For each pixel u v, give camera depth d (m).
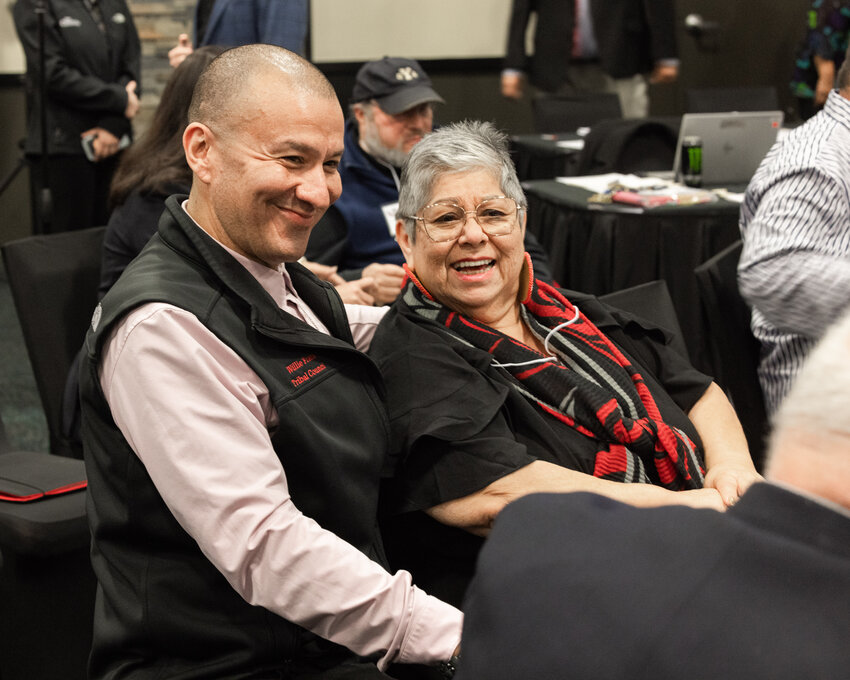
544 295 1.85
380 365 1.66
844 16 5.82
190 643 1.31
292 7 3.69
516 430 1.66
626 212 3.59
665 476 1.68
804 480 0.76
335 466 1.37
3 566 1.71
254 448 1.27
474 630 0.81
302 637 1.38
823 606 0.70
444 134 1.73
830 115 2.34
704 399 1.88
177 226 1.36
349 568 1.26
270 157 1.30
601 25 6.10
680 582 0.74
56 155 4.83
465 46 7.02
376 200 2.77
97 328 1.29
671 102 7.43
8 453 1.95
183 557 1.32
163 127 2.35
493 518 1.52
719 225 3.61
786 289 2.20
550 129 5.63
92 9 4.87
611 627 0.73
